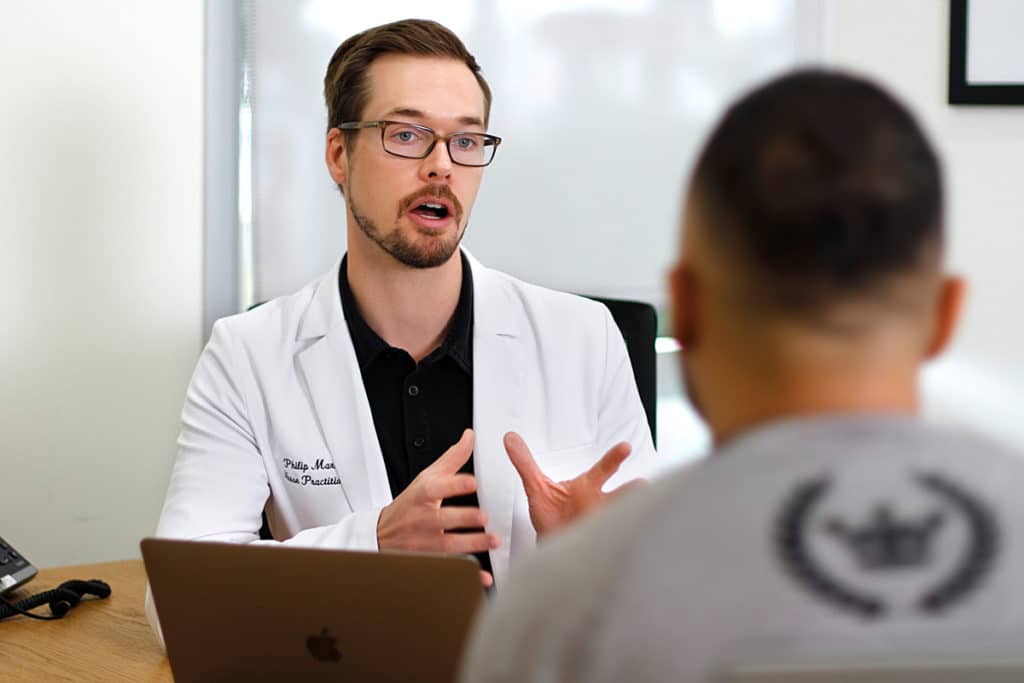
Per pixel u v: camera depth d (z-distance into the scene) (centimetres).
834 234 62
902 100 66
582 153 268
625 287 273
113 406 243
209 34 244
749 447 62
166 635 116
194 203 246
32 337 236
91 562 243
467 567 103
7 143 232
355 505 183
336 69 191
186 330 247
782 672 58
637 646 60
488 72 262
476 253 262
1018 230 293
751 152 64
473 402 190
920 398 66
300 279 254
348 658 111
